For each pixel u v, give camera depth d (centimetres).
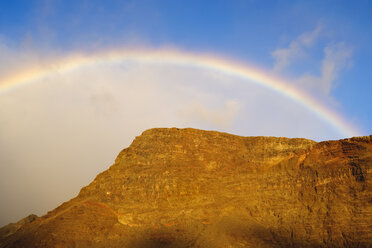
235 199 10131
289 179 10206
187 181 10656
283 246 8300
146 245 8719
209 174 11188
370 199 8606
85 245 8800
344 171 9519
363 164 9425
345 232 8169
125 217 9669
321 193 9344
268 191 10119
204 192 10488
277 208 9469
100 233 9144
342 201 8869
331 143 10594
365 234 7981
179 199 10188
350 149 10138
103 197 10581
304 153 10881
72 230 9150
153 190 10381
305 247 8156
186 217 9556
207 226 9200
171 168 11156
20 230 10069
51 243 8794
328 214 8725
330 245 8044
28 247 8788
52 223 9456
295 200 9544
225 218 9456
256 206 9731
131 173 11256
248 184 10569
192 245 8525
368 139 10244
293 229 8725
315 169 10125
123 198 10375
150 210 9850
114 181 11119
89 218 9550
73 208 10006
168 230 9125
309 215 8962
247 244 8419
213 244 8481
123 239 8988
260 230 8906
